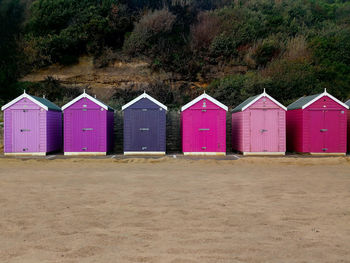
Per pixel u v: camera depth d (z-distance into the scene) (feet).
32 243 16.33
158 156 58.39
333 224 19.33
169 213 21.80
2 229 18.53
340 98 109.19
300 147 62.39
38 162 50.29
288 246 15.75
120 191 28.73
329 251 15.08
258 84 103.24
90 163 49.57
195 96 107.24
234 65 120.26
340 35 132.57
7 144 60.03
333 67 118.42
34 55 112.57
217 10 141.69
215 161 50.42
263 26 135.54
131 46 117.60
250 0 154.40
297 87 106.73
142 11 133.08
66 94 104.68
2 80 108.06
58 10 121.49
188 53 122.01
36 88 106.52
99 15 120.98
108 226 19.08
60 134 68.44
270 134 61.00
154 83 110.22
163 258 14.33
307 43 128.67
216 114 60.85
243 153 60.75
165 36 124.88
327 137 61.46
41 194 27.45
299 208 22.95
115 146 69.00
